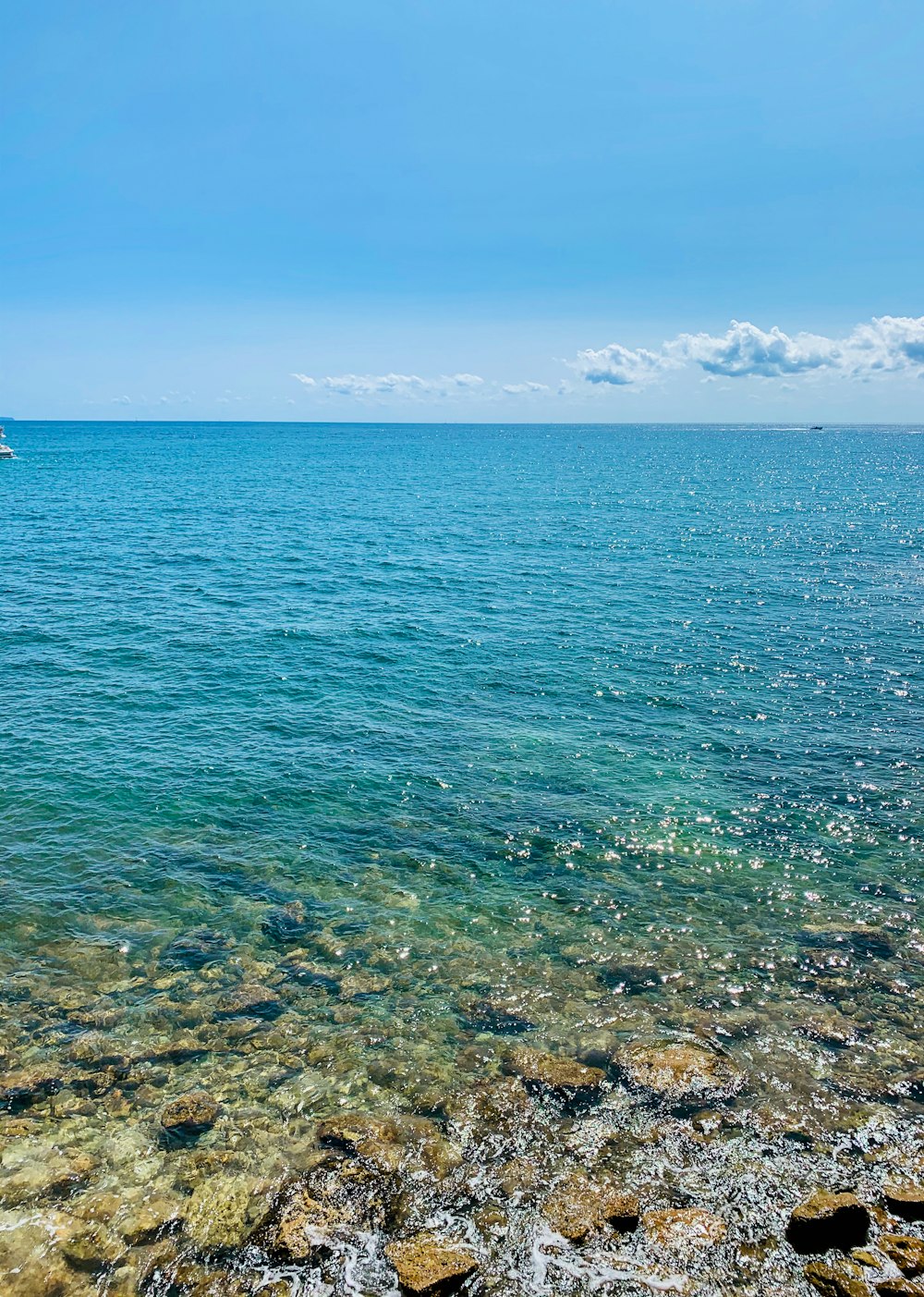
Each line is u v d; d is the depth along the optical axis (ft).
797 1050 39.29
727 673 97.09
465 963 46.39
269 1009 42.24
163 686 90.02
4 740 74.38
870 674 96.78
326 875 55.21
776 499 280.72
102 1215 30.22
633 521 223.71
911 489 319.47
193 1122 34.73
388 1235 29.48
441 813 63.93
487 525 216.54
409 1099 36.11
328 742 76.33
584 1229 29.55
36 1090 36.11
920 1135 33.99
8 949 46.24
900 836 60.75
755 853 58.49
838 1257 28.58
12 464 409.08
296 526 211.41
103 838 58.80
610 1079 37.22
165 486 309.42
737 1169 32.37
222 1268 28.37
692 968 46.06
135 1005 42.22
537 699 88.69
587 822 62.75
